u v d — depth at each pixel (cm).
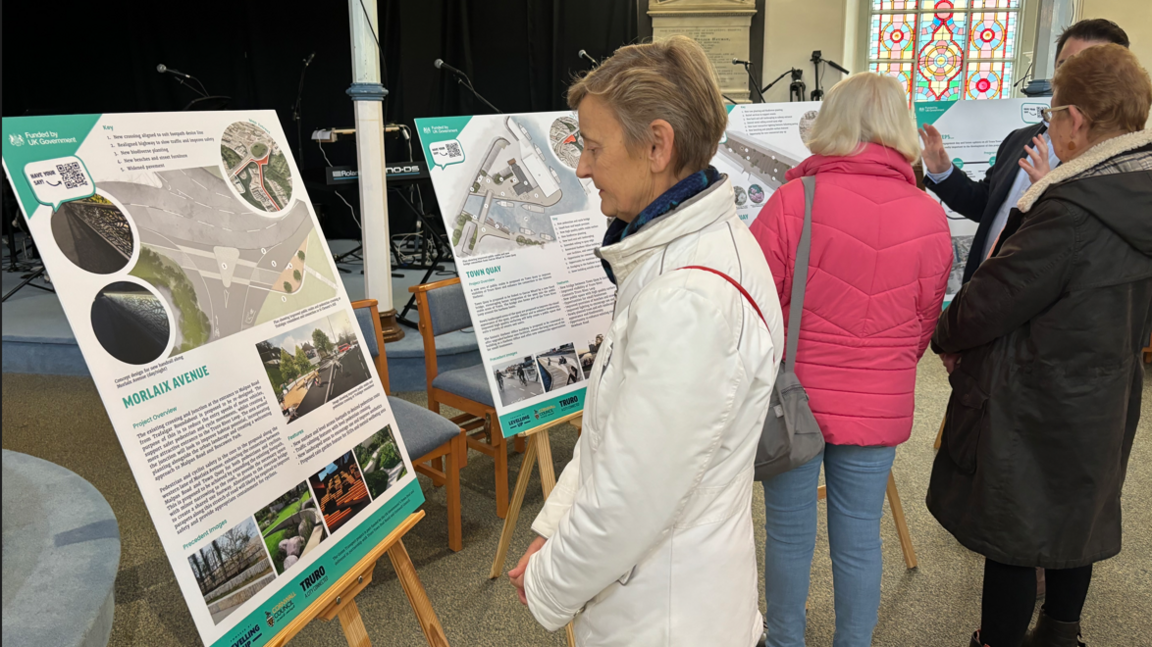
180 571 96
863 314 138
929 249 139
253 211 120
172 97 662
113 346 93
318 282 131
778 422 131
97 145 98
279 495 112
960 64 646
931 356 421
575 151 219
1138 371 146
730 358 79
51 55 665
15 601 169
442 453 224
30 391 373
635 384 79
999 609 153
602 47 643
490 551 233
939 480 160
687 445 78
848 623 154
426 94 641
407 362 371
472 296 191
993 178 224
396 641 191
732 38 634
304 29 649
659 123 83
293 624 111
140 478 93
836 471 151
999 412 144
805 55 637
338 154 671
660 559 89
